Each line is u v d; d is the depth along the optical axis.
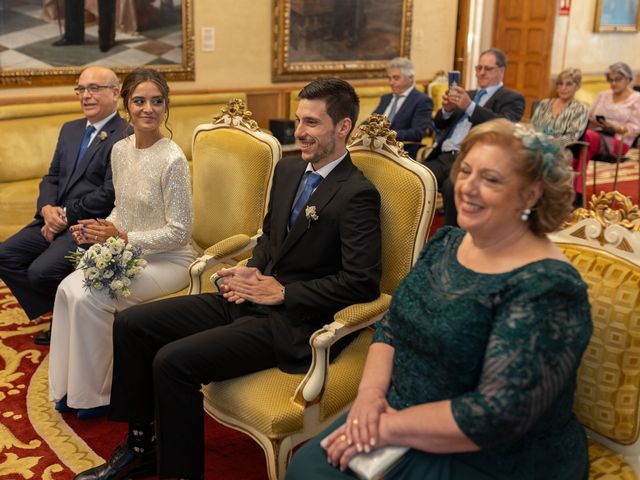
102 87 3.71
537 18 9.80
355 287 2.30
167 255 3.08
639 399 1.83
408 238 2.45
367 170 2.56
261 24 6.82
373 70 7.77
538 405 1.52
